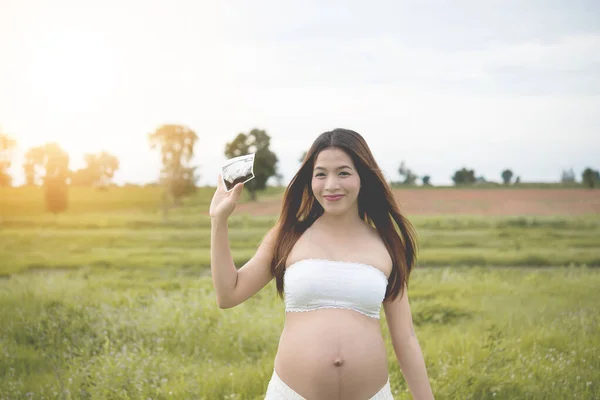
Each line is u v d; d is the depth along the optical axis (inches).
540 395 200.8
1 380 224.8
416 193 1400.1
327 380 104.4
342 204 109.4
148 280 527.8
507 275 535.2
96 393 203.0
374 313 110.0
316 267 108.0
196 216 1286.9
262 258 115.6
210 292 395.5
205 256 756.0
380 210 118.7
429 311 346.6
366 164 112.3
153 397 206.2
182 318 304.5
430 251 767.7
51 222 1149.1
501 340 252.5
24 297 373.1
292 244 113.7
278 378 109.0
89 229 1106.1
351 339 105.8
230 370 237.5
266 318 310.3
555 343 266.5
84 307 335.6
